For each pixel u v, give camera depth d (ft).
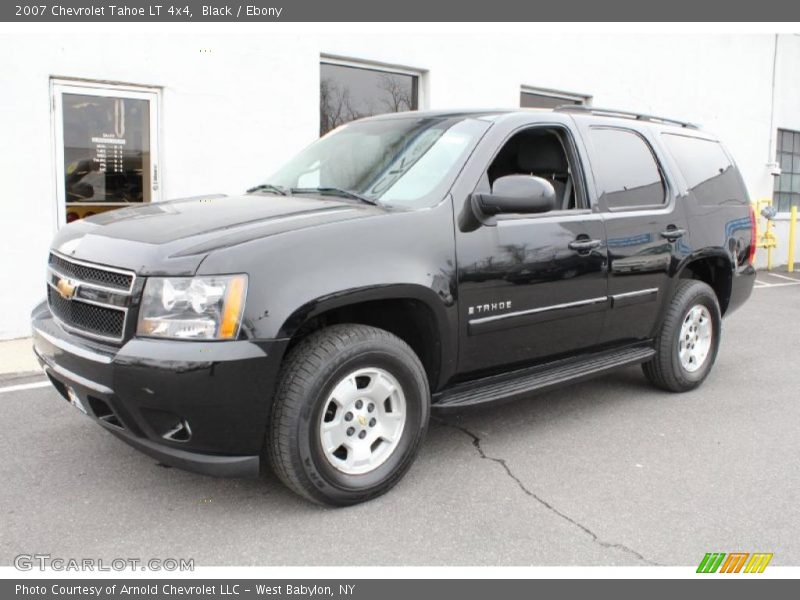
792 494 12.10
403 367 11.43
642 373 19.57
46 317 12.34
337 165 14.24
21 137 21.42
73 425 14.73
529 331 13.39
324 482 10.80
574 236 14.02
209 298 9.85
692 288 17.13
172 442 10.18
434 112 14.88
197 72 24.32
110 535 10.41
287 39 26.17
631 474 12.82
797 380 19.25
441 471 12.82
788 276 43.19
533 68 34.45
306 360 10.52
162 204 13.51
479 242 12.42
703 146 18.75
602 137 15.64
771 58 47.60
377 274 10.94
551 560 9.98
